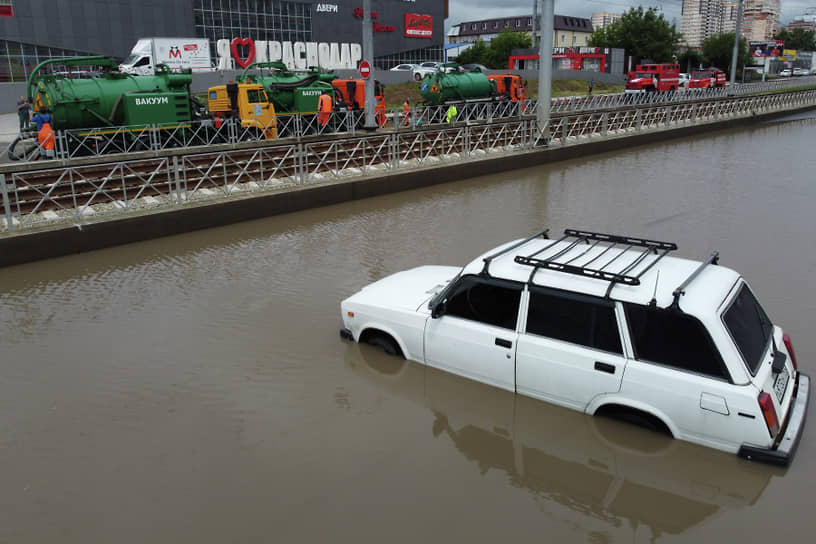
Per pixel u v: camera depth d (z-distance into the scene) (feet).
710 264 16.97
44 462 15.98
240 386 19.75
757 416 13.91
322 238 38.47
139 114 60.13
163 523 13.56
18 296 28.81
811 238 35.88
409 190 54.34
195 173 52.65
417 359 20.03
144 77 62.39
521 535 12.98
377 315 20.72
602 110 95.25
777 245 34.55
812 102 140.77
